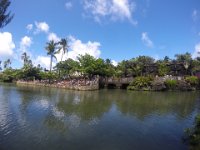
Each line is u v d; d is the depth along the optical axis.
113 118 21.67
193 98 37.50
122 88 59.44
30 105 27.84
